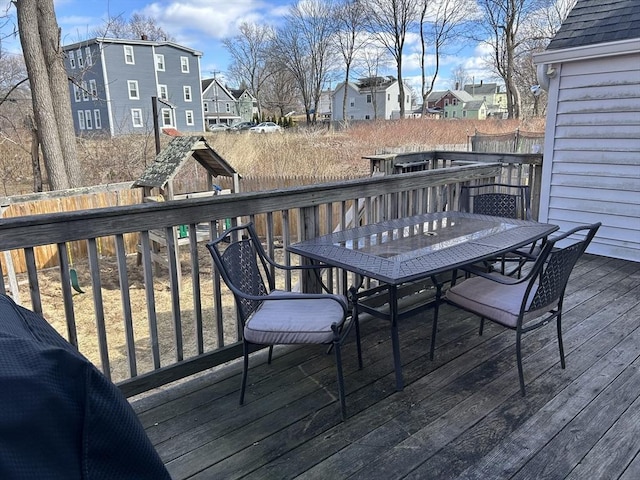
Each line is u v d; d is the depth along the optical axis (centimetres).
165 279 596
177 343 228
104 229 194
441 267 203
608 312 309
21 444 71
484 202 359
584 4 477
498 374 236
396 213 329
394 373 239
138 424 89
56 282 576
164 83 2936
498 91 5616
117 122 2141
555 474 167
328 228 282
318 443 186
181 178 919
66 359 81
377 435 190
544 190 494
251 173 1216
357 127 2166
